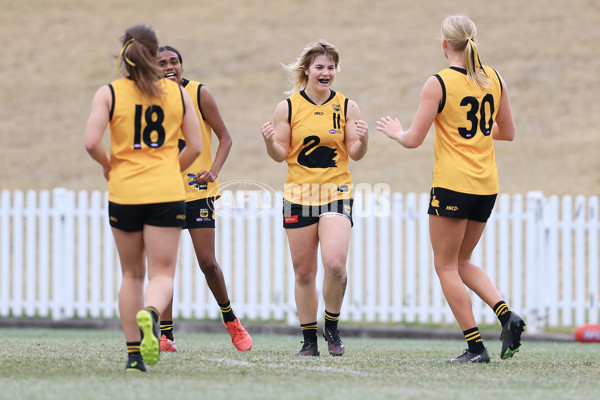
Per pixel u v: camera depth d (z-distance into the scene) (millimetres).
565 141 74250
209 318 41094
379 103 81062
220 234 40156
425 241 39156
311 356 21531
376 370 18547
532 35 92312
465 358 20500
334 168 21250
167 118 17234
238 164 72125
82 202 40875
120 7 105938
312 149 21156
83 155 77375
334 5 102125
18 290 41312
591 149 72250
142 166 17016
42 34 100812
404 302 44344
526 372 18562
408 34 94188
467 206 19984
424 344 30578
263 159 73062
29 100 87812
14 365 18266
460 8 99188
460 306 20391
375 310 39625
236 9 103062
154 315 16344
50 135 81062
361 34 95000
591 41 90500
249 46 94188
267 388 15359
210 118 23125
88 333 35094
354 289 39625
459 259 20859
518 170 69562
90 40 98625
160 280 16953
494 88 20438
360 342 32188
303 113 21234
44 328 40312
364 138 20500
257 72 89375
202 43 95375
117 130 17016
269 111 82250
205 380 16281
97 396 14203
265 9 102562
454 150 20062
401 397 14547
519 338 19750
